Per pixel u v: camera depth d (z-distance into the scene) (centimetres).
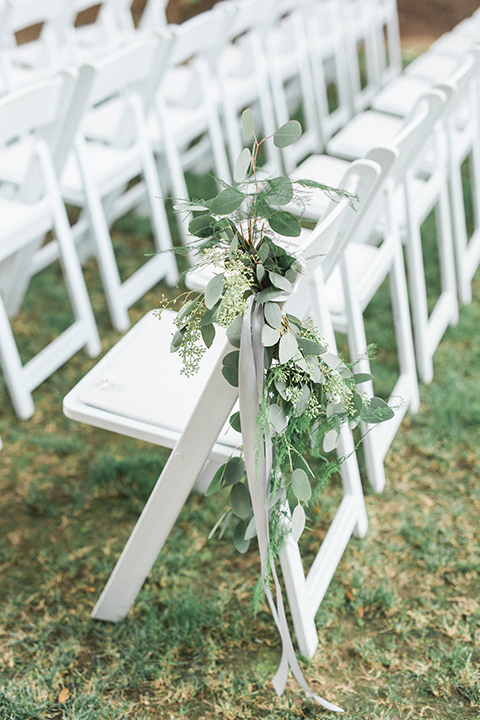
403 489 226
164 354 180
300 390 132
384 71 530
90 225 274
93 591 195
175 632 181
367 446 215
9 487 228
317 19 444
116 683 171
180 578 198
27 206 250
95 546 208
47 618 187
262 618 187
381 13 507
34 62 381
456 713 165
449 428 246
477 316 305
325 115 433
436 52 398
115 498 224
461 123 328
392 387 260
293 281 129
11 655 178
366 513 217
